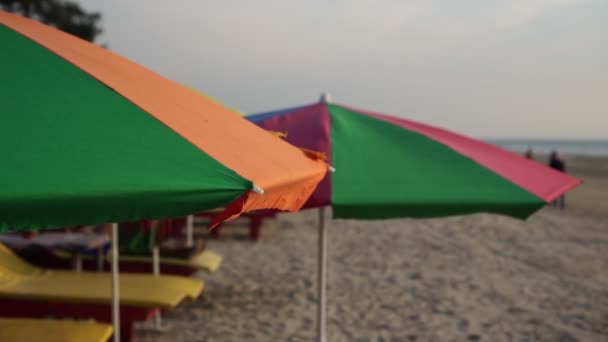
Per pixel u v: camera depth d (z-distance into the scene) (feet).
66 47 6.08
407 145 9.71
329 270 26.12
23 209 3.57
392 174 8.77
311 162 7.41
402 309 20.21
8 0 61.41
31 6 63.36
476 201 8.24
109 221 3.90
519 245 33.68
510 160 10.25
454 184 8.65
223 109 7.82
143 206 3.97
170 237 32.19
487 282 24.43
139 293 13.71
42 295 13.19
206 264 18.81
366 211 8.11
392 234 36.94
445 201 8.17
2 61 4.97
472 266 27.55
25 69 4.99
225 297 21.02
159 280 15.05
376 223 41.81
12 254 15.31
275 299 21.01
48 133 4.24
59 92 4.84
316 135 9.77
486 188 8.63
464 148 10.18
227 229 37.09
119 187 3.85
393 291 22.62
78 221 3.78
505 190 8.61
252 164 5.19
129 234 17.95
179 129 5.10
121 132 4.59
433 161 9.29
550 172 9.98
